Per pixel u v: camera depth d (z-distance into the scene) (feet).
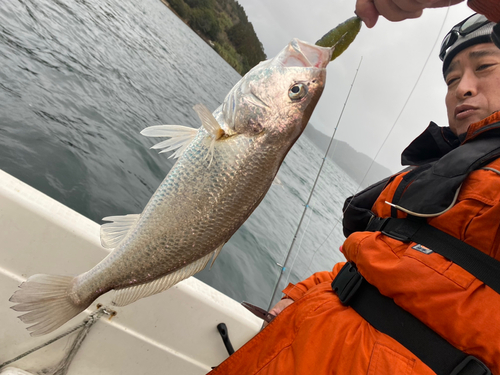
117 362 1.87
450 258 1.14
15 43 6.14
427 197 1.29
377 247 1.35
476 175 1.20
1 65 5.07
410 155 1.86
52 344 1.70
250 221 6.10
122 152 5.12
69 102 5.49
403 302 1.16
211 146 1.33
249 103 1.37
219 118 1.44
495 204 1.09
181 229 1.32
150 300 1.84
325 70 1.41
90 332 1.77
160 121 7.57
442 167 1.33
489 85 1.42
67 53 7.57
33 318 1.24
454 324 1.06
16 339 1.65
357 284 1.35
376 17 1.28
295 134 1.43
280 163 1.44
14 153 3.51
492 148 1.22
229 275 4.18
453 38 1.61
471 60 1.47
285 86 1.39
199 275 3.78
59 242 1.65
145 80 10.12
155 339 1.91
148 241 1.32
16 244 1.59
